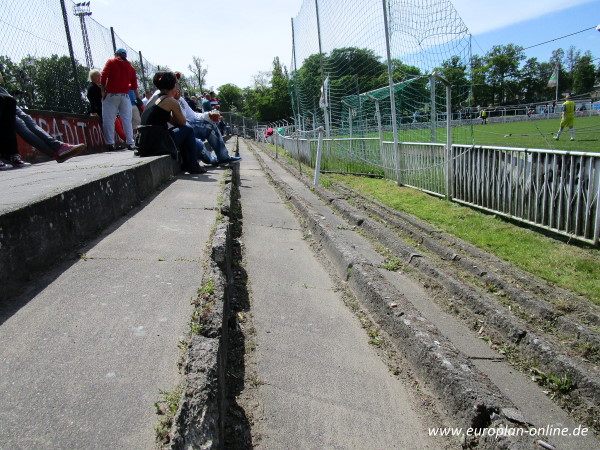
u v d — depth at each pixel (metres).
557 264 4.57
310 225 6.12
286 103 65.88
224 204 5.14
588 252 4.82
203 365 1.93
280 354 2.92
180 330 2.24
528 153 5.76
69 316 2.31
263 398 2.46
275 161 18.88
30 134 6.14
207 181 6.90
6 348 2.00
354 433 2.28
